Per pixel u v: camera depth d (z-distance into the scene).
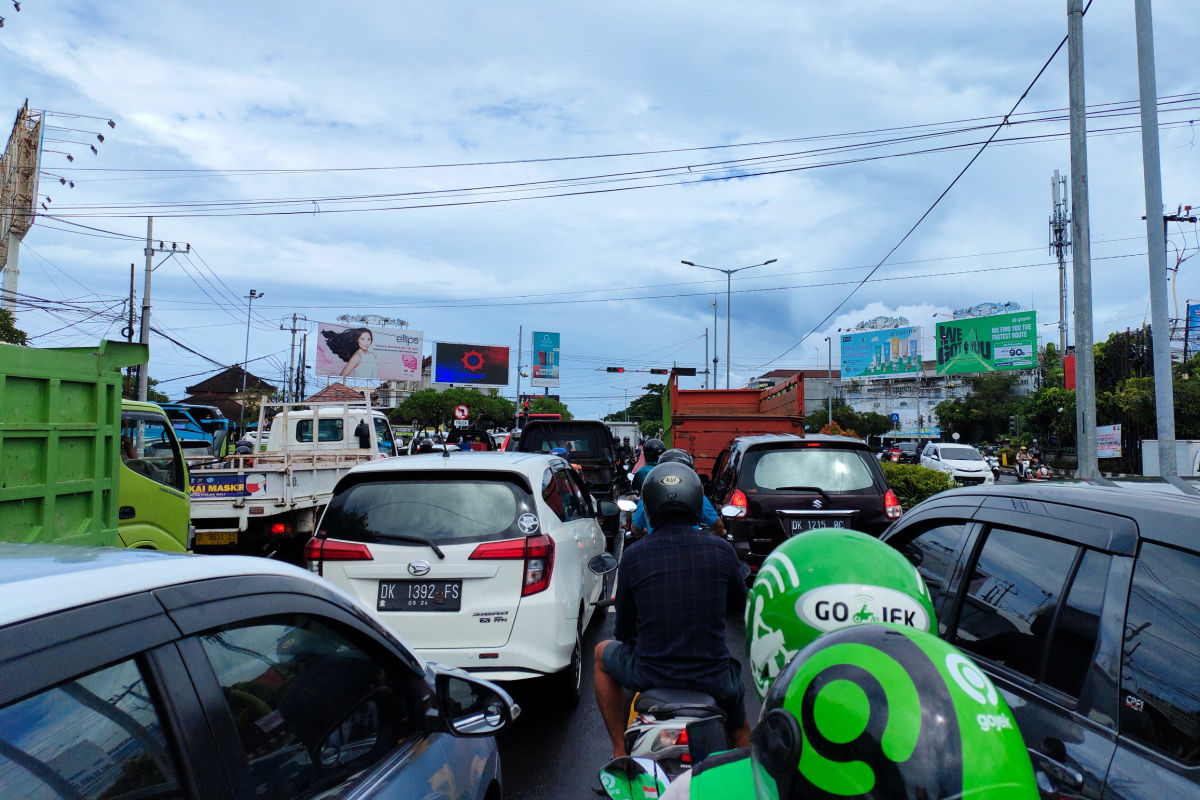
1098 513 2.21
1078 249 11.89
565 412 70.50
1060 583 2.23
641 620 3.06
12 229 24.98
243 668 1.69
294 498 9.44
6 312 22.25
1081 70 11.78
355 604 2.23
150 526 6.72
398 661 2.31
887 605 1.47
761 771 1.14
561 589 4.88
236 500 8.76
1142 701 1.82
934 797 0.95
